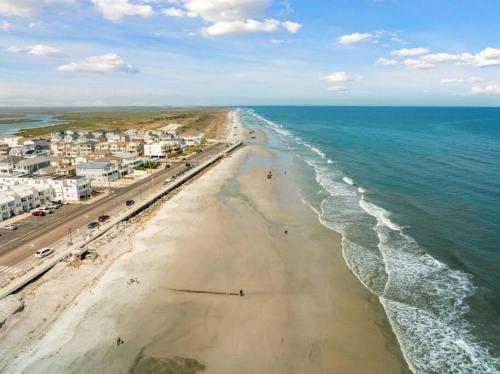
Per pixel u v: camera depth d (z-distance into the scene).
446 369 33.50
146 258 54.28
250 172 116.56
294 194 89.31
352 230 65.06
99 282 47.28
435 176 101.25
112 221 68.56
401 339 37.47
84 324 39.12
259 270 51.34
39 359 34.22
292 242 60.69
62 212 75.50
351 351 35.88
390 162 123.62
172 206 80.25
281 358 34.88
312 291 46.09
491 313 41.25
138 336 37.56
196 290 46.09
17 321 39.34
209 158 144.12
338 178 105.00
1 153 141.38
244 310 42.22
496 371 33.16
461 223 66.50
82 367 33.34
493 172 103.50
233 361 34.41
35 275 47.75
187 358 34.72
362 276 49.50
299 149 165.38
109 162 106.06
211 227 67.06
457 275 49.06
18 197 73.94
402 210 74.75
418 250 56.59
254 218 72.06
